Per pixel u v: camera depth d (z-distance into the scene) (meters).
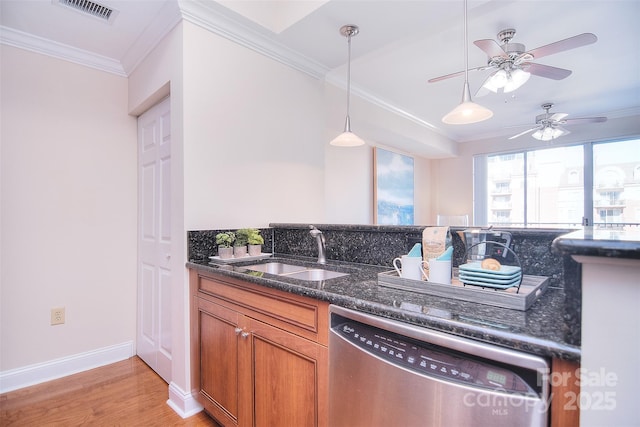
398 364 0.82
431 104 4.00
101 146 2.33
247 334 1.35
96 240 2.29
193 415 1.71
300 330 1.13
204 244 1.80
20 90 2.03
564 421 0.61
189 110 1.76
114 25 1.95
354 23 1.91
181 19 1.75
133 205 2.46
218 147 1.89
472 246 1.16
